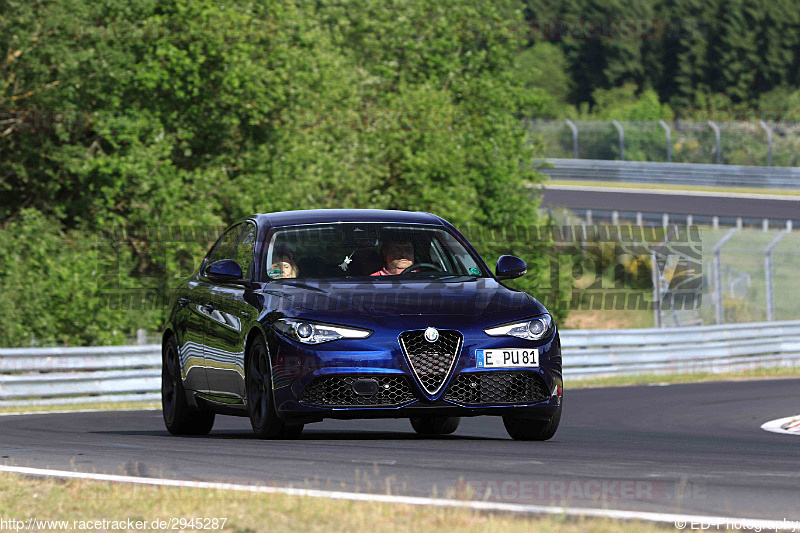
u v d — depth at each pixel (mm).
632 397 56875
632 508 17047
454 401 25891
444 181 108375
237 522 15938
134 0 83562
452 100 119438
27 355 55188
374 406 25594
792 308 123688
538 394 26766
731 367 82500
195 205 86375
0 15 77750
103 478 20953
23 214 82250
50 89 79562
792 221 152375
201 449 25875
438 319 26297
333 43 116000
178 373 32969
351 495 17938
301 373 25906
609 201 174250
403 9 118875
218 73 86938
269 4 91250
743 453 26844
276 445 26219
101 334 80750
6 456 25750
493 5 123312
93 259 81188
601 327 126812
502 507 16844
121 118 83812
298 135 94750
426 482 19750
